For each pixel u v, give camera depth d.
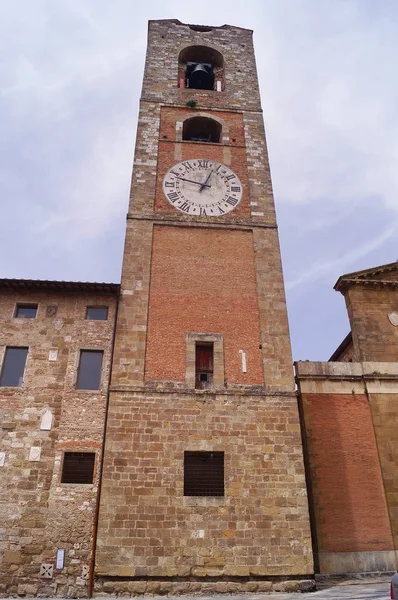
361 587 17.86
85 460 19.86
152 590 17.33
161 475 19.20
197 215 26.66
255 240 26.02
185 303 23.53
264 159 29.95
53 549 18.19
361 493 21.73
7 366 21.75
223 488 19.44
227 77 35.25
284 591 17.62
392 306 26.77
